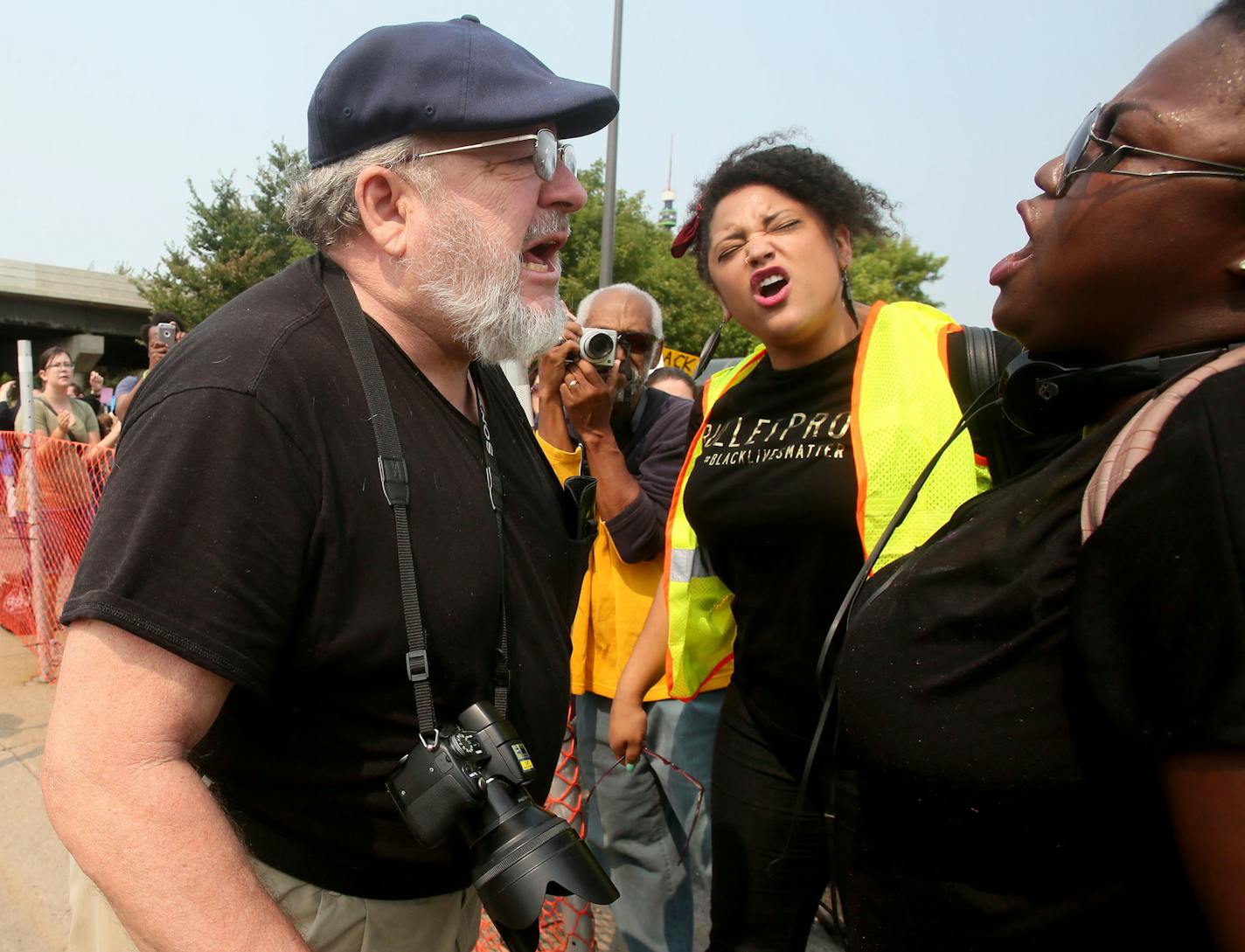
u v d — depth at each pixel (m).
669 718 2.25
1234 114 0.77
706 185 1.99
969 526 0.96
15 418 7.37
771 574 1.81
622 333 2.55
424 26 1.23
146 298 33.41
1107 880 0.82
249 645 0.98
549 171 1.27
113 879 0.89
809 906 1.89
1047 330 0.95
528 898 1.05
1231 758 0.68
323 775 1.12
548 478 1.58
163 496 0.96
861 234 1.88
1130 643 0.73
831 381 1.80
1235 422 0.71
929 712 0.89
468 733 1.13
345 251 1.28
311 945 1.15
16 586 5.43
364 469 1.11
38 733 4.00
